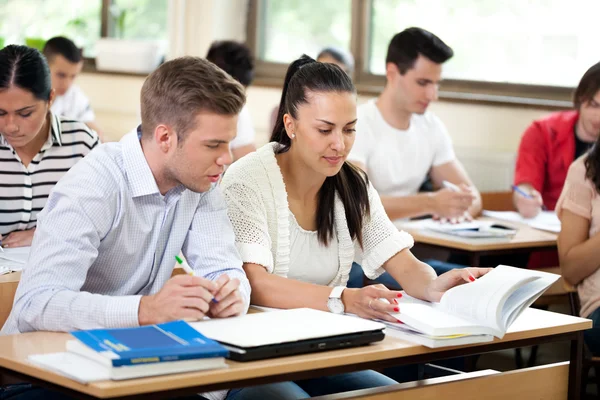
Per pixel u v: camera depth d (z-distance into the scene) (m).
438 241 3.36
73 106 5.23
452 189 3.65
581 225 3.09
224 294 1.89
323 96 2.24
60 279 1.88
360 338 1.80
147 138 1.98
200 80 1.89
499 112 4.77
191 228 2.16
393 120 3.85
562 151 4.09
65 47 4.95
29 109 2.74
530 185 4.10
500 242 3.33
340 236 2.46
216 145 1.91
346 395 1.82
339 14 5.59
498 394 2.05
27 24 6.89
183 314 1.79
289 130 2.35
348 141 2.29
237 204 2.31
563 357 4.03
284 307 2.18
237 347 1.65
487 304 1.97
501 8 4.91
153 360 1.50
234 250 2.18
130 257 2.07
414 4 5.26
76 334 1.59
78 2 6.75
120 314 1.80
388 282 3.51
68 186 1.97
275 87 5.59
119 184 2.00
